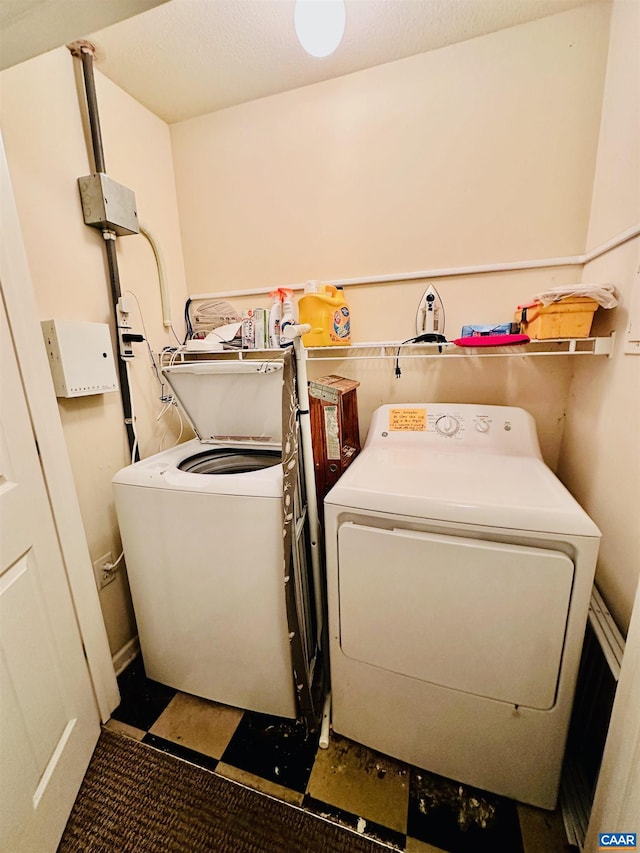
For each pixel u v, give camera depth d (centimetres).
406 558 95
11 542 92
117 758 117
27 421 100
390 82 147
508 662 92
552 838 94
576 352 117
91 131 132
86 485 135
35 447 103
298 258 174
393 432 146
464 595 92
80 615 118
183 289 192
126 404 150
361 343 164
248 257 181
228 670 128
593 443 123
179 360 185
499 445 134
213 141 175
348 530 100
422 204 153
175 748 120
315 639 142
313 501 119
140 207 162
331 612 109
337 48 138
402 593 97
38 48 75
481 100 139
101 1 64
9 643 88
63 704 106
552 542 85
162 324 177
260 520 110
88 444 135
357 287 168
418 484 104
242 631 122
